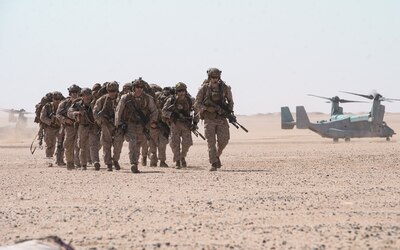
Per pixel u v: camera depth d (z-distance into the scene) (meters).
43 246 8.04
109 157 32.41
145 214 16.88
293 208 17.77
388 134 86.94
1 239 13.76
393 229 14.31
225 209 17.67
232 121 31.39
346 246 12.49
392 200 19.36
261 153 50.94
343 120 87.62
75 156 36.78
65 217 16.56
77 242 13.26
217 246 12.65
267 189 22.52
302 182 24.86
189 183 24.84
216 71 31.28
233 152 54.03
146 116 30.66
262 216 16.36
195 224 15.23
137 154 30.52
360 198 19.84
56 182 26.00
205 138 31.59
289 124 94.88
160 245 12.81
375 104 86.62
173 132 34.03
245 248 12.41
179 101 33.97
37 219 16.34
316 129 88.50
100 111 31.94
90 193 21.92
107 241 13.34
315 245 12.58
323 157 41.38
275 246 12.55
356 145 66.50
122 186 24.05
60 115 33.38
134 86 30.31
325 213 16.78
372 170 30.28
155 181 25.78
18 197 20.86
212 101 31.16
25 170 33.12
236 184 24.34
